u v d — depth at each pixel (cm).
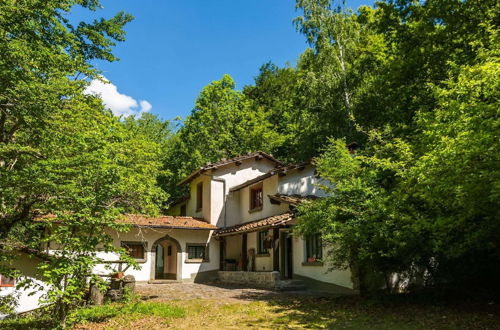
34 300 1306
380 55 2248
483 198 652
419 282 1417
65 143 1007
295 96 3020
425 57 1662
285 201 1706
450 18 1572
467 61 1374
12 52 864
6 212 991
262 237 1958
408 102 1764
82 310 1049
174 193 3378
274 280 1595
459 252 830
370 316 946
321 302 1190
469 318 849
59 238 898
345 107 2434
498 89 632
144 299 1337
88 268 904
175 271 2197
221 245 2209
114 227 955
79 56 1093
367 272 1222
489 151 595
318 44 2538
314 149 2691
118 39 1211
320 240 1565
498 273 1087
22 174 880
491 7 1427
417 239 936
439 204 819
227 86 3553
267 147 3344
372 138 1288
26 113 980
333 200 1164
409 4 1761
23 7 917
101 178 925
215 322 929
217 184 2297
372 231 1014
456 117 696
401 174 871
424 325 820
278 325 884
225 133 3347
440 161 688
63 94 1074
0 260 1030
